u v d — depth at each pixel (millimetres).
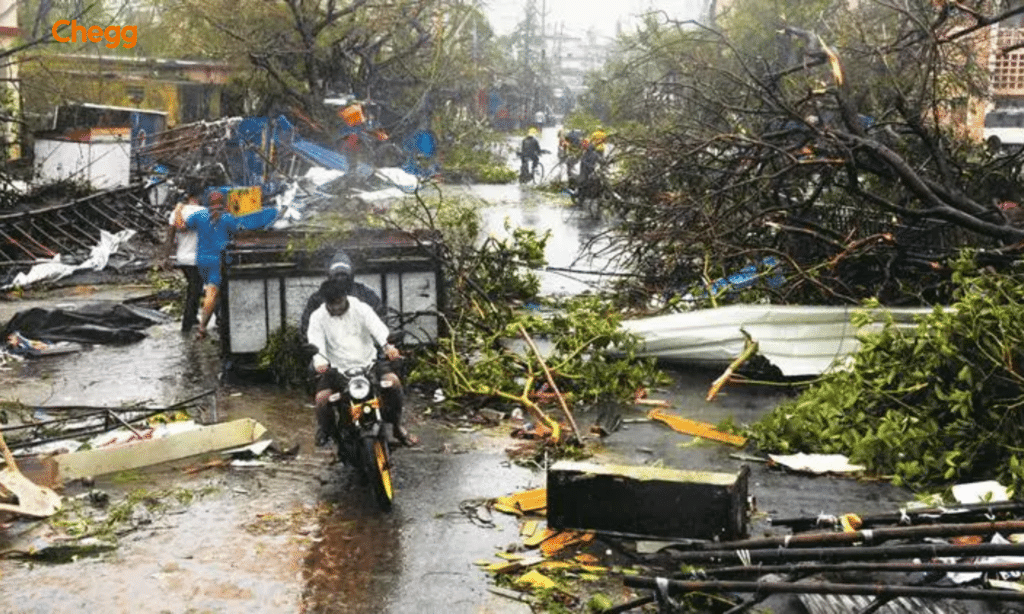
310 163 27719
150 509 7180
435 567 6328
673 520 6512
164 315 13805
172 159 25062
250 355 10477
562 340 10359
